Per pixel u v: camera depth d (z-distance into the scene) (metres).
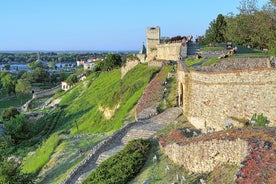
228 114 32.56
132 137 39.16
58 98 128.00
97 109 76.00
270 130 23.42
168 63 71.06
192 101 38.69
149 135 38.00
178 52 72.69
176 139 31.88
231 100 32.22
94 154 37.81
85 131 69.00
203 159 25.02
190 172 25.97
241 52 56.53
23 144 75.12
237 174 18.22
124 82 74.94
